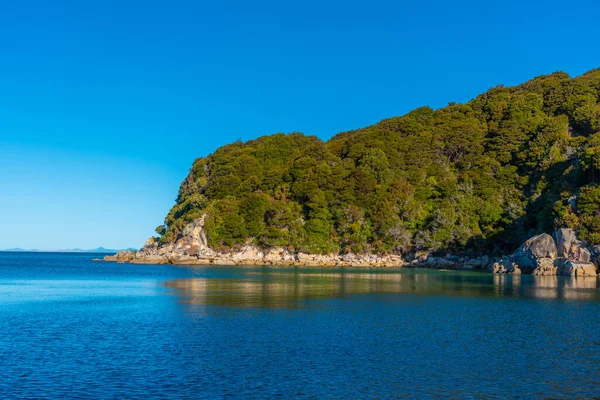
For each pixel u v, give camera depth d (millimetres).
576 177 98812
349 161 153625
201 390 20344
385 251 131375
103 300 49031
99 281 75688
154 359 24906
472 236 123812
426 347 27484
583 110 142750
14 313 40219
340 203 138750
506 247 122500
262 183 152000
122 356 25484
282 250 136250
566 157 121250
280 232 136500
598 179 91625
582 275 81562
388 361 24578
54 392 20172
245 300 48594
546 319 36781
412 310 41406
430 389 20484
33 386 20891
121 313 39812
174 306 43969
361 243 132875
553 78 182125
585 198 85750
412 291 57812
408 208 133000
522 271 94688
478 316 38219
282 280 76812
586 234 84438
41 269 116125
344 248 134625
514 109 157250
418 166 150500
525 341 29094
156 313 39750
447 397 19594
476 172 138375
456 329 32656
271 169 158375
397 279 79125
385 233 130875
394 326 33688
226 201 143750
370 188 139000
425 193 139125
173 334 30906
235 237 137750
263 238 136375
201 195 151000
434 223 126812
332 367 23500
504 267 98375
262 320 36156
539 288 61531
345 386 20812
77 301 48312
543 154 129125
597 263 82250
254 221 138500
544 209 102062
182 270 108188
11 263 159250
